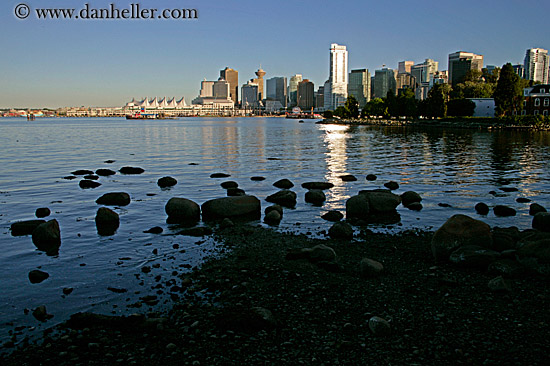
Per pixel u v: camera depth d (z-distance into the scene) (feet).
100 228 63.36
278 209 70.74
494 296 36.83
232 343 29.63
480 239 46.78
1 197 88.07
